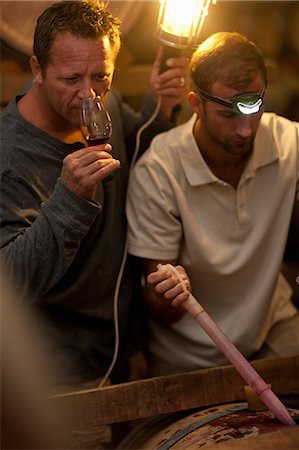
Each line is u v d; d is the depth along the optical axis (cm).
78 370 216
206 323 172
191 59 197
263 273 216
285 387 193
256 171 208
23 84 283
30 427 116
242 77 185
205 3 197
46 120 196
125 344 230
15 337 120
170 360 229
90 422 182
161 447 172
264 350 230
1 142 195
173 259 212
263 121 211
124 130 230
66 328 213
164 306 215
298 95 349
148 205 209
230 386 191
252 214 210
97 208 180
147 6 265
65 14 181
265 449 142
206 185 207
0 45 279
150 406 186
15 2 253
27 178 193
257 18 355
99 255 209
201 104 195
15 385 116
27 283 188
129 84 298
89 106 173
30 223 192
